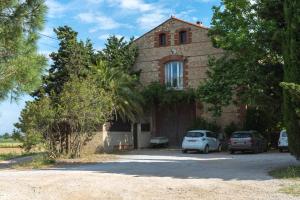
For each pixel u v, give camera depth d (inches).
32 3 366.9
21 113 1030.4
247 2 845.2
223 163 946.1
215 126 1551.4
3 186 546.6
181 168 836.6
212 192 521.0
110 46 1635.1
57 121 1074.7
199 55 1621.6
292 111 677.3
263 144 1379.2
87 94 1085.1
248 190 534.0
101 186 560.7
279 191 522.0
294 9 671.8
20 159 1168.8
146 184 587.2
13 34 361.1
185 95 1581.0
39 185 558.3
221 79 1020.5
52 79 1414.9
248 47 816.9
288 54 682.8
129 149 1542.8
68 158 1111.0
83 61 1446.9
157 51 1699.1
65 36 1461.6
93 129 1148.5
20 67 351.6
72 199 474.6
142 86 1663.4
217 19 898.7
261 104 818.8
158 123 1695.4
